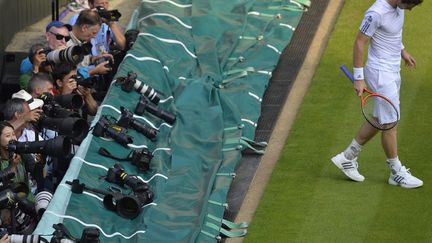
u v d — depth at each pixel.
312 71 52.53
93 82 45.97
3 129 36.56
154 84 46.69
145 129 42.59
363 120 47.59
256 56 50.50
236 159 42.59
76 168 38.44
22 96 39.25
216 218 38.44
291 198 41.38
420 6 59.56
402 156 44.56
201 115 44.84
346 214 40.12
